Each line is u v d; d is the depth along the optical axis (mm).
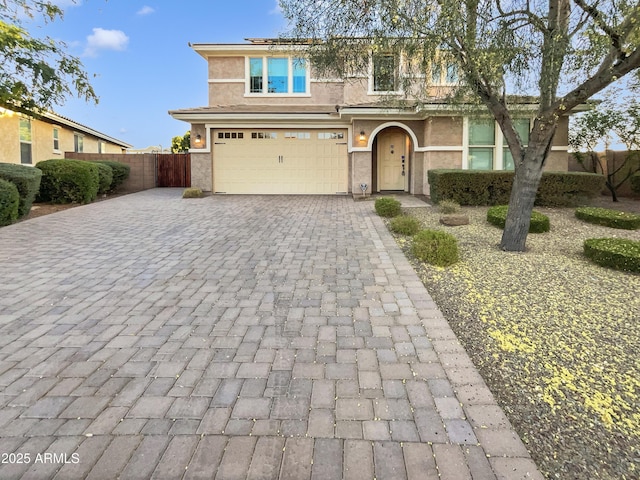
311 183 15727
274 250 7105
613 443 2436
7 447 2391
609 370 3213
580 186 11094
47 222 9766
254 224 9500
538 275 5562
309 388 2998
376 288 5152
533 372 3203
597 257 5953
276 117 14797
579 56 5625
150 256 6727
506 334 3846
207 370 3244
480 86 6316
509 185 11422
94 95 10125
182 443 2432
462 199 11531
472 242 7516
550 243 7398
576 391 2943
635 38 4984
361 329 3984
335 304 4641
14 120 15961
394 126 14328
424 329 3969
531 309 4426
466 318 4238
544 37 5680
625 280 5297
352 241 7711
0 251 7016
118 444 2422
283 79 16688
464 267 6000
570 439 2473
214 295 4949
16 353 3494
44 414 2688
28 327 4020
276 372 3217
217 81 16672
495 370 3246
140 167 18953
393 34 5805
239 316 4316
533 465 2260
